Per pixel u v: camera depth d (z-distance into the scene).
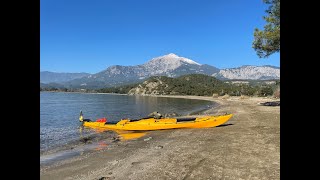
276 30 31.98
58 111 65.38
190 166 12.59
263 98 98.94
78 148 20.53
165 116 41.75
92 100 130.50
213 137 20.58
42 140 24.67
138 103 101.56
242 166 11.95
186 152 15.67
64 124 39.31
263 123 27.19
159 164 13.44
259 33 34.12
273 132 20.95
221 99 120.94
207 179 10.61
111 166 14.11
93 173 13.07
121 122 29.88
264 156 13.44
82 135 27.28
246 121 30.08
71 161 16.11
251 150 14.91
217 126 27.22
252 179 10.19
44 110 68.12
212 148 16.23
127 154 16.91
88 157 16.94
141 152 17.11
